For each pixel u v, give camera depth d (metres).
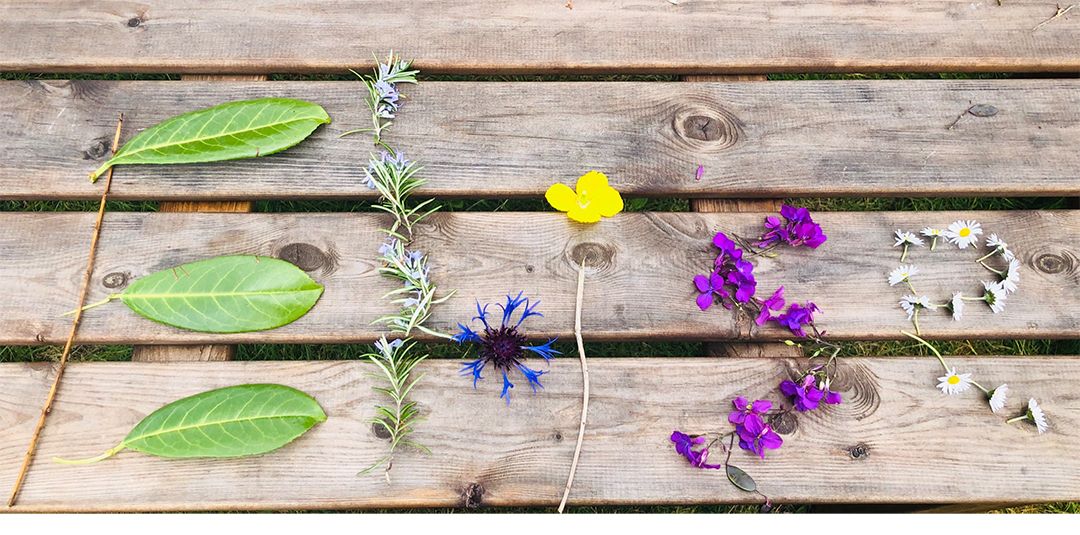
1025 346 1.25
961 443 1.15
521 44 1.21
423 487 1.14
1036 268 1.18
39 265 1.16
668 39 1.22
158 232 1.17
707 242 1.18
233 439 1.12
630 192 1.18
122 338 1.15
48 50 1.20
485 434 1.14
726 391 1.15
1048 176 1.19
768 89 1.21
